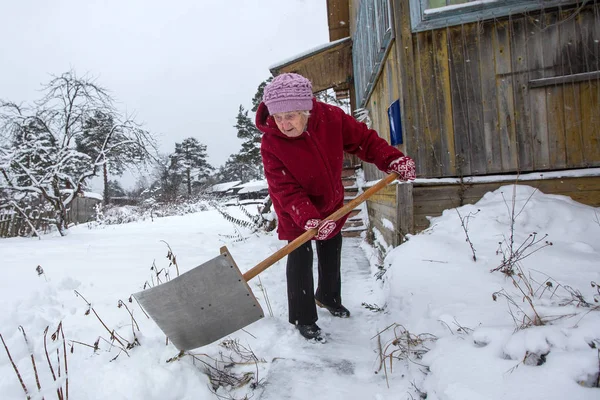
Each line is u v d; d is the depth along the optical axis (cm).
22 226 774
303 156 212
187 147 4853
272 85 196
